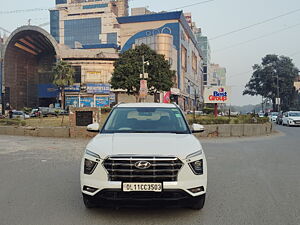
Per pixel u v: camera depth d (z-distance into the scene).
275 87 78.69
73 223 4.11
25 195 5.46
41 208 4.74
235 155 10.36
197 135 16.61
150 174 3.98
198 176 4.16
